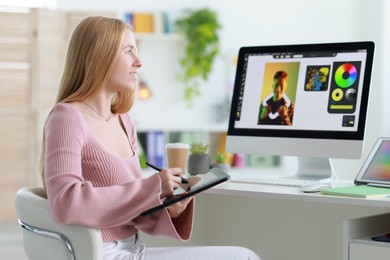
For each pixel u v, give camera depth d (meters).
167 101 6.84
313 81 2.81
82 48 2.17
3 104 6.12
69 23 6.27
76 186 1.92
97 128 2.19
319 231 3.03
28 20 6.12
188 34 6.76
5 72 6.11
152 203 1.98
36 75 6.14
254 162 6.86
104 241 2.12
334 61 2.77
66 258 1.98
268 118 2.90
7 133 6.14
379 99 6.62
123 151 2.27
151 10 6.78
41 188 2.23
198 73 6.79
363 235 2.22
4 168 6.15
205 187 2.07
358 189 2.31
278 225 3.14
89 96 2.18
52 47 6.21
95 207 1.92
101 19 2.19
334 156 2.71
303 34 7.07
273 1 7.05
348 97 2.72
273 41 7.04
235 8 6.99
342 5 6.97
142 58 6.77
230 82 6.94
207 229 3.30
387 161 2.49
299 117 2.82
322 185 2.40
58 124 2.04
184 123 6.87
